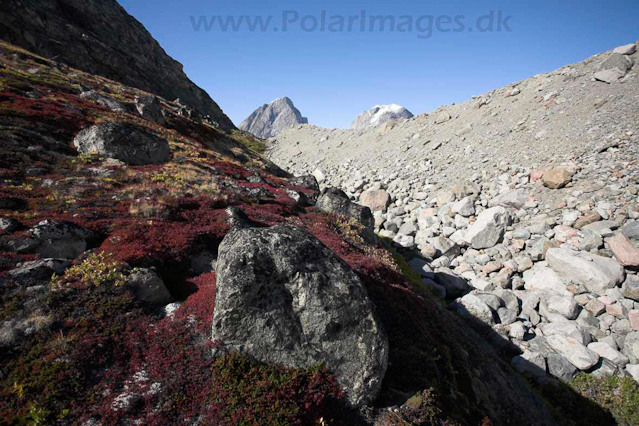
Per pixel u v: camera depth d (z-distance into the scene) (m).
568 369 15.94
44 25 67.12
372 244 24.91
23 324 8.31
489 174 36.19
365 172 54.38
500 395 12.65
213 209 19.45
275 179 39.16
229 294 8.52
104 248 12.48
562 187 28.95
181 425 7.22
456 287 22.50
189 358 8.67
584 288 20.08
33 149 21.09
